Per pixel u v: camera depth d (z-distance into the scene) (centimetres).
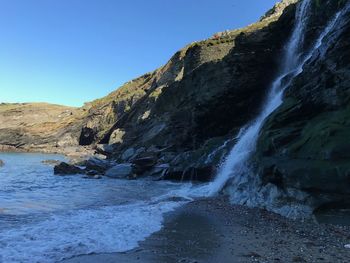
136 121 7938
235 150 3002
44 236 1253
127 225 1470
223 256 1098
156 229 1427
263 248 1181
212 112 4353
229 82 4216
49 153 11969
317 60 2198
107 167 4394
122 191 2786
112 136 8131
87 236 1271
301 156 1789
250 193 2056
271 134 2109
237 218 1662
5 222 1481
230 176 2502
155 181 3631
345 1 2903
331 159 1593
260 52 4119
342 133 1656
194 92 5081
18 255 1046
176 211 1836
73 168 4347
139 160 4166
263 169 1917
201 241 1269
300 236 1327
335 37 2027
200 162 3475
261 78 4116
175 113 5231
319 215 1515
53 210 1828
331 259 1057
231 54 4356
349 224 1419
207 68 4831
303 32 3509
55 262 1008
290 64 3756
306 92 2148
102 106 13975
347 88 1878
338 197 1512
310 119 2088
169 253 1125
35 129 16488
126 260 1049
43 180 3544
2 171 4578
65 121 16788
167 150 4831
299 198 1633
